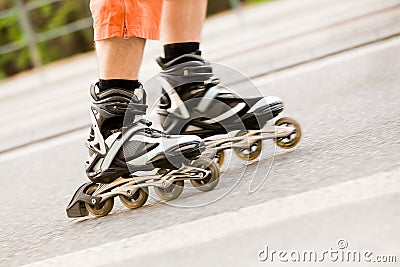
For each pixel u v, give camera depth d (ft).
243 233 7.57
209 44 31.63
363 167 8.82
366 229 6.88
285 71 19.81
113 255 7.99
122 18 9.37
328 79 16.94
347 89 15.02
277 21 33.91
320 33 26.05
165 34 10.37
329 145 10.39
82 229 9.44
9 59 44.45
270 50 25.34
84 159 14.85
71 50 44.47
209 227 8.05
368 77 15.76
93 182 9.76
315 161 9.64
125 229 8.87
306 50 22.75
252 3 45.44
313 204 7.91
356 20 26.76
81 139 17.63
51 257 8.54
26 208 11.63
